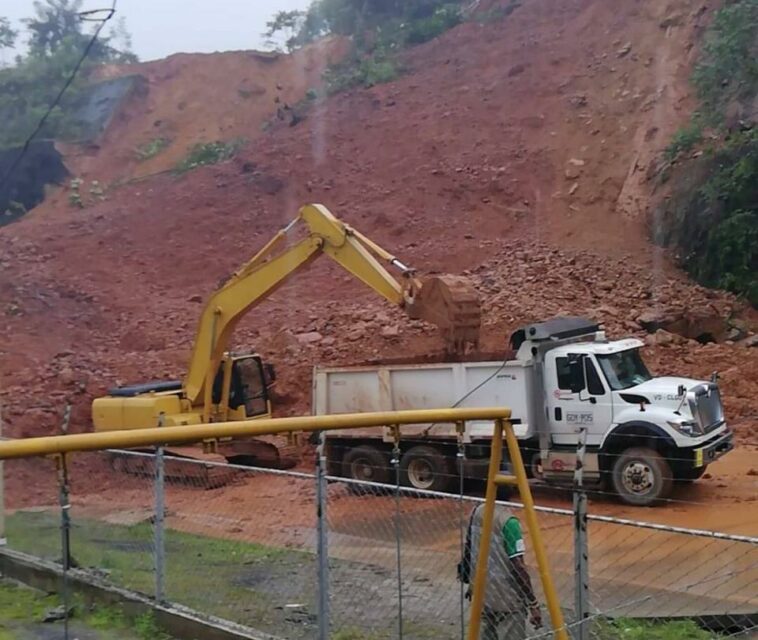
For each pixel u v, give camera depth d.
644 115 36.38
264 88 57.44
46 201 46.91
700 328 24.86
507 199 35.03
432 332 24.89
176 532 10.24
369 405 16.06
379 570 9.09
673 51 38.12
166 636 7.60
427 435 15.51
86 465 11.47
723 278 27.42
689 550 11.22
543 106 39.50
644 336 23.98
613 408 14.50
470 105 41.31
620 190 33.69
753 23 31.11
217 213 38.22
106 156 52.00
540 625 6.29
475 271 30.22
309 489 13.99
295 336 25.81
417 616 7.68
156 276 34.59
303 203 37.75
